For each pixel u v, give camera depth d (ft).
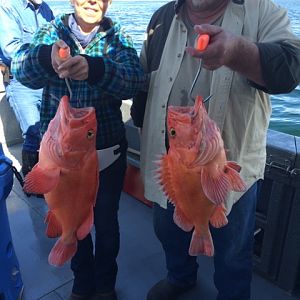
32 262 8.34
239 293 6.32
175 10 5.21
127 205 10.79
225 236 5.73
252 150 5.36
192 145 3.87
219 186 3.92
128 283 7.86
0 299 6.46
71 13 5.73
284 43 4.47
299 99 21.93
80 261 6.70
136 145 10.91
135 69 5.35
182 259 6.95
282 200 7.06
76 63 4.44
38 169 4.10
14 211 10.25
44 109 5.85
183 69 5.24
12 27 10.32
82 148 4.13
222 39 3.72
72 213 4.38
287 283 7.42
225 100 4.92
